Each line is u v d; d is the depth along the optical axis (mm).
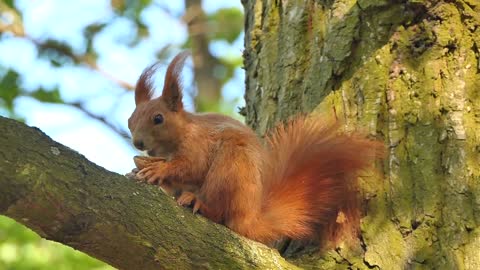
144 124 7727
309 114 7836
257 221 7168
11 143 5328
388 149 7391
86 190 5645
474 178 7074
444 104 7355
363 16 7816
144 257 6004
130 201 5930
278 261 6641
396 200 7203
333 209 7336
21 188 5320
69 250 13852
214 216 7129
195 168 7457
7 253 13633
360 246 7184
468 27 7516
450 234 6938
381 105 7562
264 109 8398
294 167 7438
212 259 6301
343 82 7777
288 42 8398
